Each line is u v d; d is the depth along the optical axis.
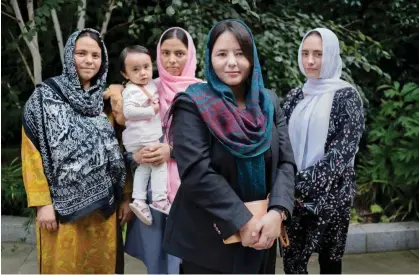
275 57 3.64
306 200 2.28
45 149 2.23
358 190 4.00
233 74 1.73
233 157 1.70
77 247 2.34
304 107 2.43
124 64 2.43
